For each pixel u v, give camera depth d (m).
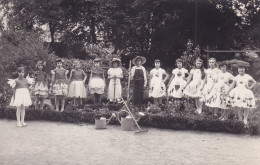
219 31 21.95
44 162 6.04
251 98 8.67
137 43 22.72
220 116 9.57
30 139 7.88
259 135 8.40
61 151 6.82
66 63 15.77
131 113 9.06
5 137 8.08
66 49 24.38
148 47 22.62
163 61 22.38
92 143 7.52
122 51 22.69
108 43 23.27
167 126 9.18
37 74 10.70
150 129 9.15
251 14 21.66
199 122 8.90
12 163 5.97
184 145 7.37
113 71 12.39
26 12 21.95
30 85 11.41
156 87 11.12
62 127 9.37
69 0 23.48
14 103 9.36
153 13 21.17
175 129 9.12
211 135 8.41
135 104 11.47
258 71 18.25
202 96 9.78
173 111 9.71
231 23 22.05
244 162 6.04
